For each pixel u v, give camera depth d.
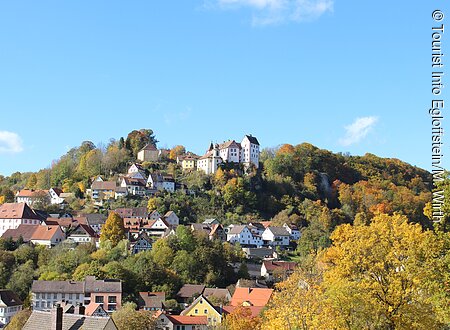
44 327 68.38
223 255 198.62
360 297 50.12
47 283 166.75
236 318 100.62
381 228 55.78
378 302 50.84
